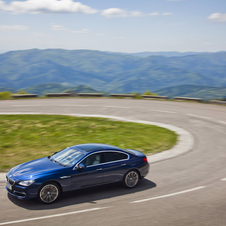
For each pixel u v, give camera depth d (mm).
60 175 7684
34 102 33469
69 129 19141
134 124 20953
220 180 9852
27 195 7285
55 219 6539
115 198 8039
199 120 23328
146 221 6492
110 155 8766
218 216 6855
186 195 8352
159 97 39531
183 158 12969
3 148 14492
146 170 9281
